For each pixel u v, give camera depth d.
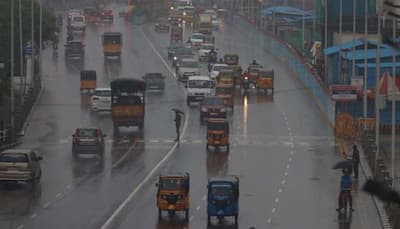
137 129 171.62
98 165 134.12
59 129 171.00
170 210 96.88
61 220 95.62
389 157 144.88
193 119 185.25
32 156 116.88
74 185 117.69
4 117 170.62
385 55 191.38
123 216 98.31
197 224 94.69
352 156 125.12
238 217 98.88
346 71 197.00
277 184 120.38
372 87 180.88
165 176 98.19
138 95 169.38
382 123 167.00
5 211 100.50
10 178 113.69
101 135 141.75
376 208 102.62
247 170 131.25
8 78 179.62
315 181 122.69
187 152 146.75
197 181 121.31
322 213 101.25
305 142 159.12
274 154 145.88
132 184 118.69
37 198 108.50
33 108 196.62
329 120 184.12
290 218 98.56
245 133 168.88
